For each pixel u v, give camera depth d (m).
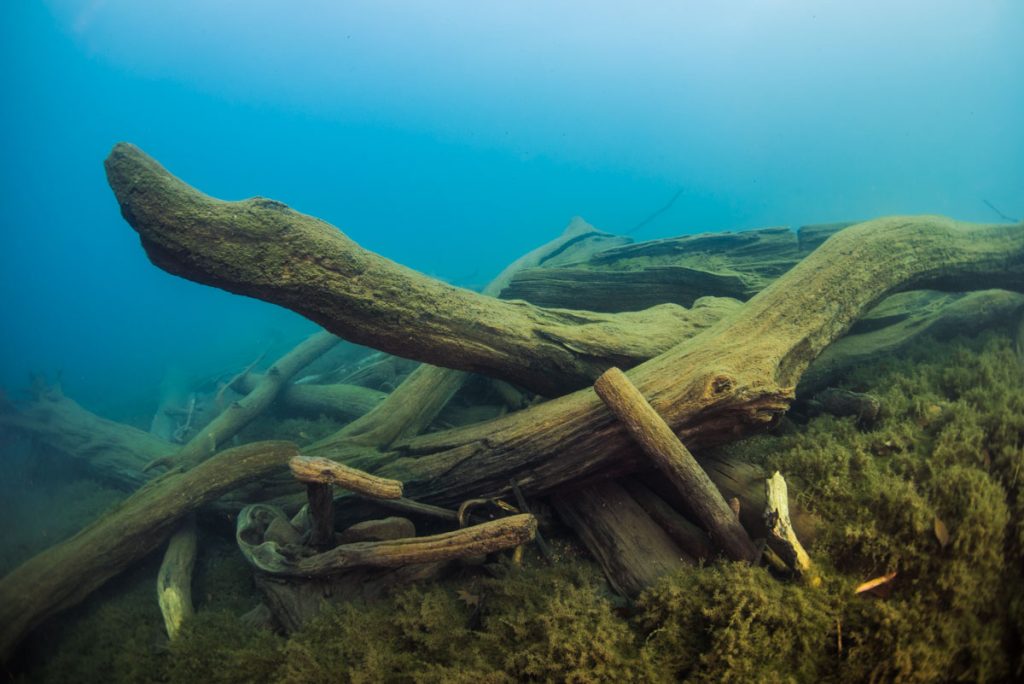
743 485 1.27
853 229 1.71
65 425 2.60
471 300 1.56
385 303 1.36
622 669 0.92
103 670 1.28
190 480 1.53
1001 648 0.91
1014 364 1.60
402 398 1.90
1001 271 1.82
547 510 1.43
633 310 2.50
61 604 1.40
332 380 3.17
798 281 1.57
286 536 1.40
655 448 1.19
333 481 1.14
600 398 1.30
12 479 2.47
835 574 1.01
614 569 1.19
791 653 0.92
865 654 0.90
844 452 1.24
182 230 1.16
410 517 1.49
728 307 1.91
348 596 1.24
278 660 1.09
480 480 1.43
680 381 1.32
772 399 1.24
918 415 1.39
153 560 1.64
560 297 2.64
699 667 0.91
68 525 2.01
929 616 0.92
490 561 1.29
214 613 1.30
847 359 1.75
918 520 1.01
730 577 0.98
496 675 0.94
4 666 1.31
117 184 1.17
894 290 1.66
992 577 0.97
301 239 1.25
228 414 2.37
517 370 1.60
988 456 1.18
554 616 0.99
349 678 1.00
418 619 1.08
